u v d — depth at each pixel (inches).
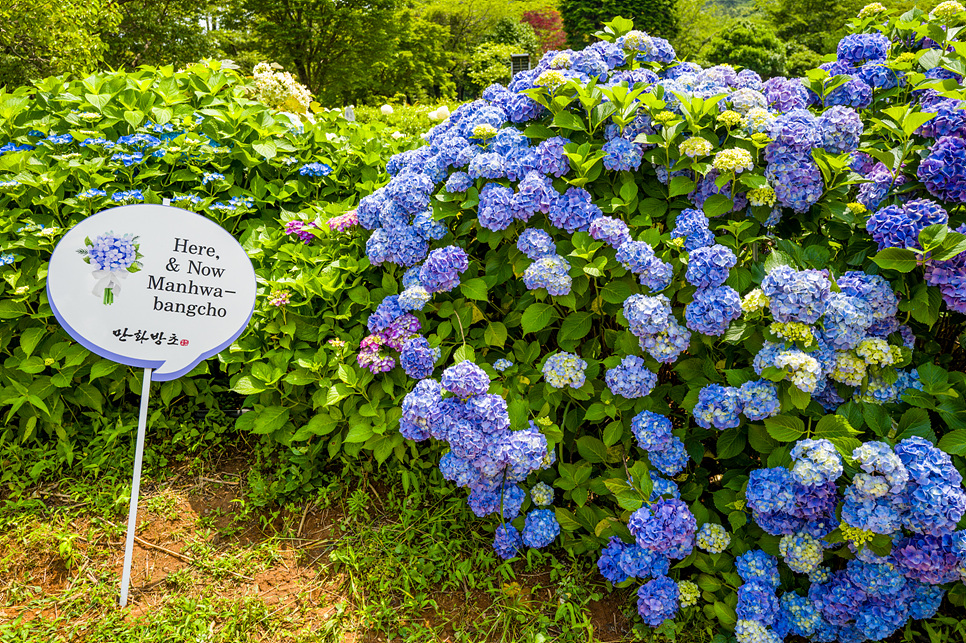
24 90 128.5
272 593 81.6
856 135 83.6
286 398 99.7
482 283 89.3
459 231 92.9
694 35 1165.7
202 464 102.8
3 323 102.7
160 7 560.4
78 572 83.0
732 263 75.8
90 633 74.2
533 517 82.8
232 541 89.4
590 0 1072.8
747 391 72.2
